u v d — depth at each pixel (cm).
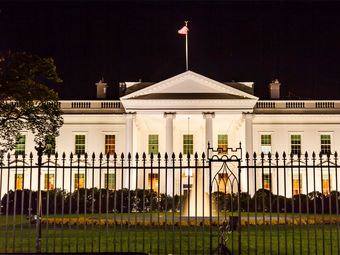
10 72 1930
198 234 1897
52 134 2008
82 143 4856
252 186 4362
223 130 5162
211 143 4403
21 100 1939
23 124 1991
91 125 4875
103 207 3112
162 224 2142
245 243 1677
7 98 1966
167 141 4422
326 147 4856
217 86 4494
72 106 4897
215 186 4069
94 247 1562
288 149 4847
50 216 2525
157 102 4472
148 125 4959
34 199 3172
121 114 4859
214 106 4475
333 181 4612
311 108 4872
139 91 4481
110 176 4522
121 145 4844
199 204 3412
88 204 3081
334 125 4878
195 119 4688
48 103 2014
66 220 2223
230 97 4478
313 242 1702
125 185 4372
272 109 4878
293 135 4878
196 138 5075
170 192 4147
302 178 4659
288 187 4600
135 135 4581
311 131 4875
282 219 2353
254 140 4869
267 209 3138
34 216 2147
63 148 4831
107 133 4869
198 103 4462
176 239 1767
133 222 2170
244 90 4672
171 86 4509
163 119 4703
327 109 4862
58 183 4403
